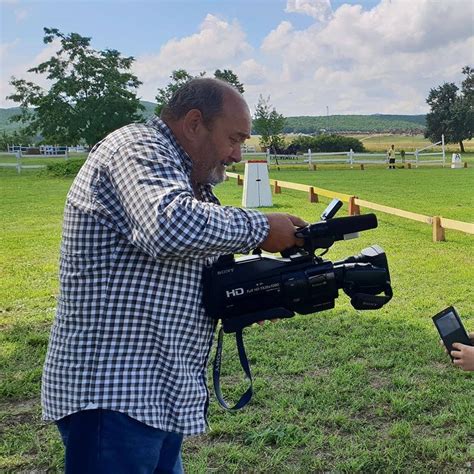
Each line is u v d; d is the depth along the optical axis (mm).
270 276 1953
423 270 8055
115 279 1792
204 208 1709
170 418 1855
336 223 1929
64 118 38750
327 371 4668
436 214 13430
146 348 1823
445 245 9727
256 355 4977
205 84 1909
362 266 2086
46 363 1916
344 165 35625
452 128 69000
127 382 1799
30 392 4398
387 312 6176
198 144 1918
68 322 1842
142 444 1817
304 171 31000
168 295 1824
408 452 3459
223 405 2127
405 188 20234
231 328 1985
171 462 2076
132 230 1726
